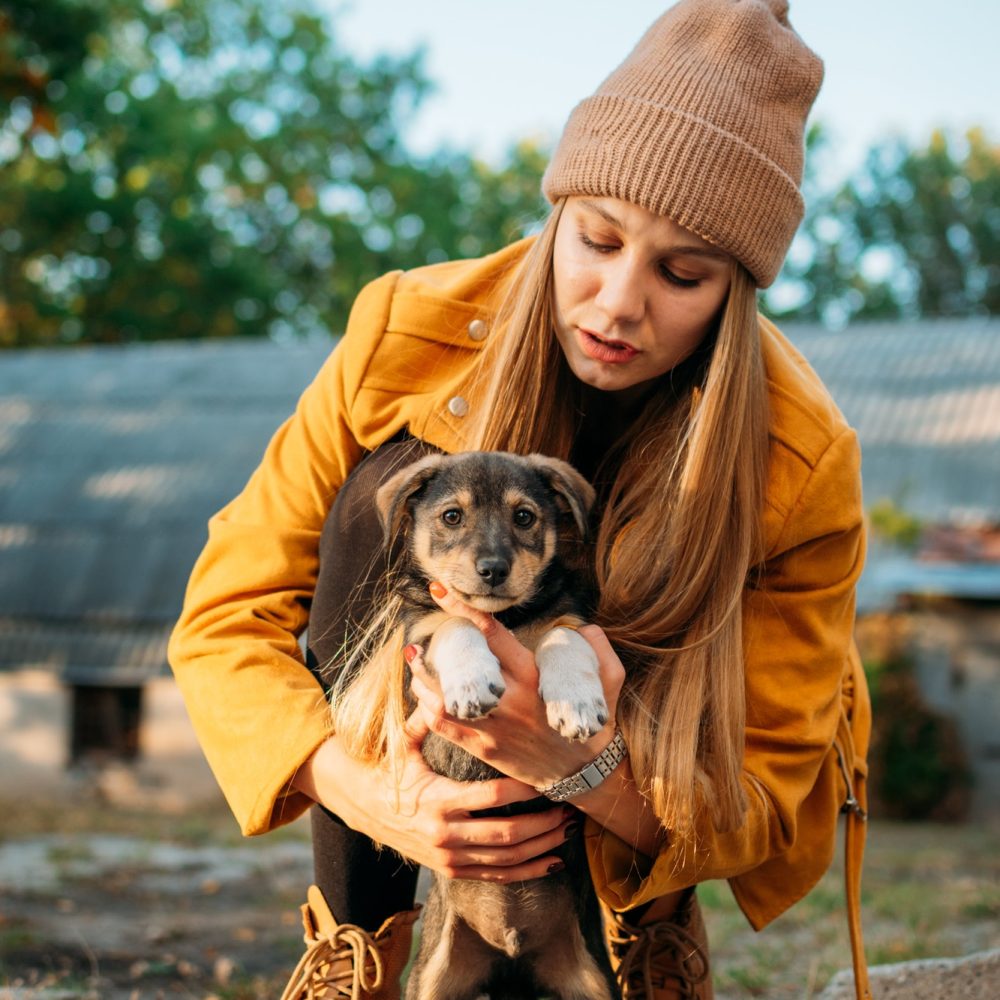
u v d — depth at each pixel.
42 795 20.11
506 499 3.41
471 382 3.58
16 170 32.19
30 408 24.11
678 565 3.21
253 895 8.47
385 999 3.40
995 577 17.67
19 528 21.12
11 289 32.62
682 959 3.38
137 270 32.88
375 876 3.41
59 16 16.66
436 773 3.11
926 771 17.33
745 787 3.07
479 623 3.08
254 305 34.22
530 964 3.46
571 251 3.26
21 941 6.39
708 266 3.19
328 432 3.62
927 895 8.00
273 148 36.31
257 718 3.20
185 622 3.47
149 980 5.77
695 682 3.07
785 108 3.25
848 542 3.34
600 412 3.78
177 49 36.91
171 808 18.78
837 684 3.32
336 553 3.49
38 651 19.98
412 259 36.66
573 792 3.00
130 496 21.39
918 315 44.75
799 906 7.25
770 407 3.36
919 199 44.16
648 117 3.12
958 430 20.00
